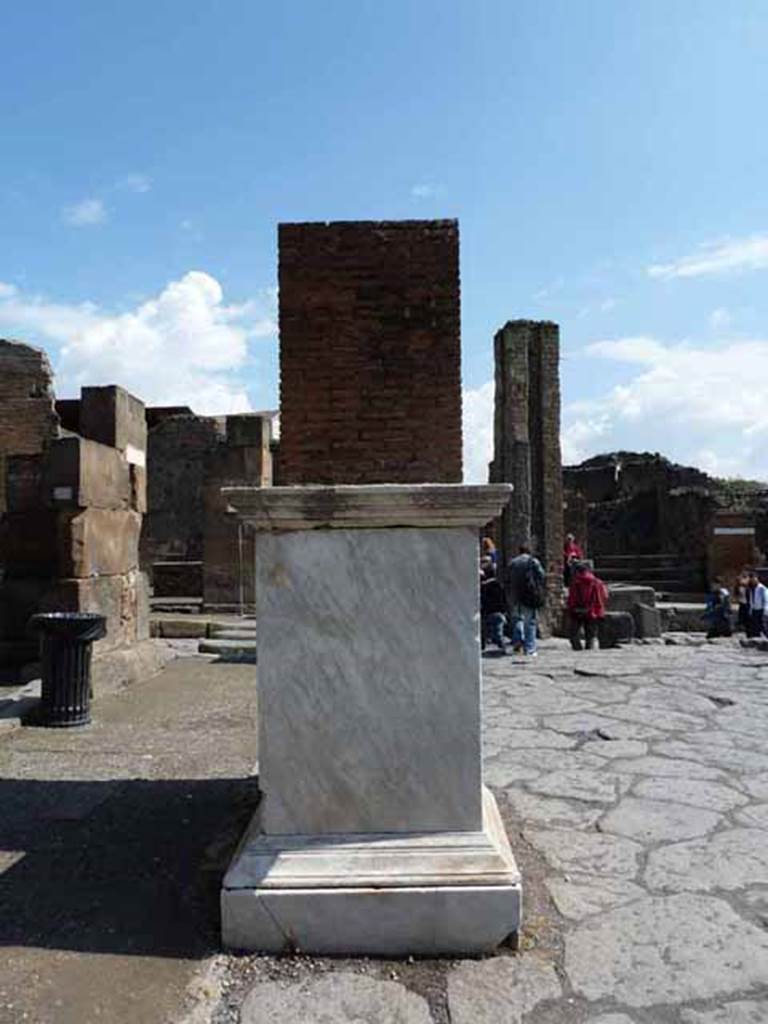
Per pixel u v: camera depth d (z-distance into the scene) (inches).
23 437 652.7
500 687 342.6
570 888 136.1
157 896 131.9
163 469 899.4
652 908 128.3
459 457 138.4
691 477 1001.5
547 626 605.3
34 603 339.3
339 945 114.5
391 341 139.6
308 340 139.6
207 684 345.4
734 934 119.6
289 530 124.9
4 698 283.3
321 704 123.2
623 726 262.4
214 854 141.5
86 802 179.8
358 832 121.8
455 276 140.3
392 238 140.6
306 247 140.5
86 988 105.7
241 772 205.9
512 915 114.7
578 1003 102.0
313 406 139.2
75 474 327.3
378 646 123.6
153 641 410.3
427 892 114.5
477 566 124.6
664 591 826.2
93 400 367.9
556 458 621.9
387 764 122.4
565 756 224.5
